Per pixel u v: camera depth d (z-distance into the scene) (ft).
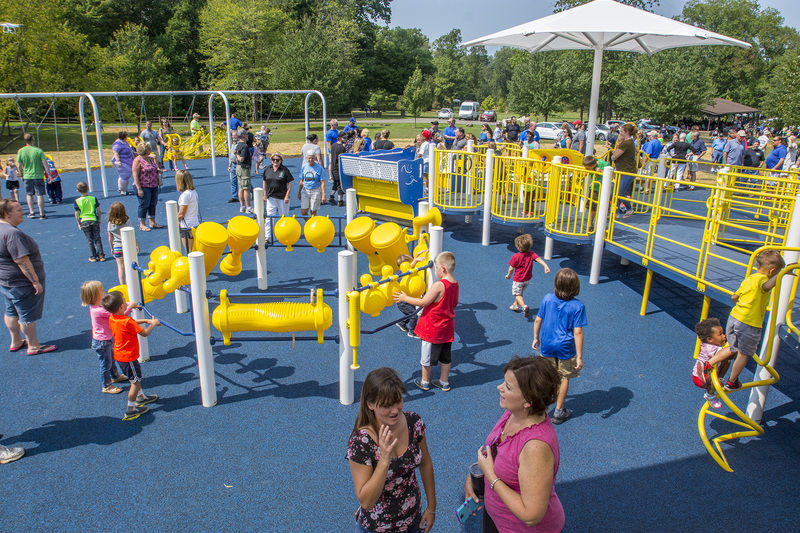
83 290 16.69
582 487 13.42
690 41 34.96
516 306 24.08
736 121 195.93
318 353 20.56
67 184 54.70
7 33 94.02
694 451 14.83
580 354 15.11
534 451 7.53
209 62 171.42
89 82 118.52
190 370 19.15
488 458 8.43
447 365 17.48
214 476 13.82
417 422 8.95
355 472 8.34
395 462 8.43
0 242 18.63
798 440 15.31
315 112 173.37
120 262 25.89
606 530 12.05
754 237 28.43
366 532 8.89
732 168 35.63
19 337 20.49
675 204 39.45
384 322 23.35
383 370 8.30
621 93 130.00
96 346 17.17
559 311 15.28
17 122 124.88
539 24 32.40
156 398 17.21
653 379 18.56
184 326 22.61
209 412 16.61
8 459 14.28
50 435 15.44
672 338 21.66
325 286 27.09
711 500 12.99
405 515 8.81
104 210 43.65
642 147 60.59
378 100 214.07
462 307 24.70
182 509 12.68
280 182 32.89
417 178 33.65
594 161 27.14
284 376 18.81
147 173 36.32
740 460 14.46
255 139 64.49
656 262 22.65
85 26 179.11
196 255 15.44
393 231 22.07
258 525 12.22
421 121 194.18
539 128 123.03
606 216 26.53
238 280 27.96
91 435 15.44
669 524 12.23
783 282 15.02
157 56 154.92
